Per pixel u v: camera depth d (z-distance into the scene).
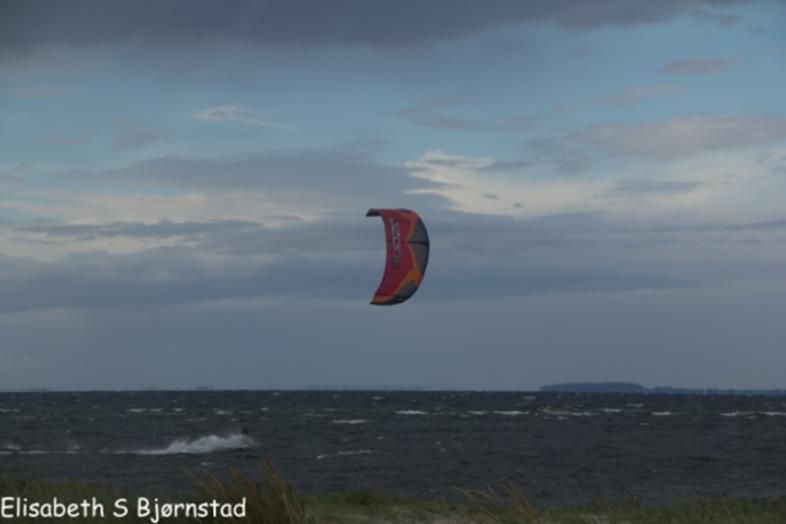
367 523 63.59
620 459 173.88
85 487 60.59
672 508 76.31
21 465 158.25
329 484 131.38
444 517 67.31
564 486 127.12
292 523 43.19
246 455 184.50
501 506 53.19
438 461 169.62
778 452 191.88
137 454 188.00
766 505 75.94
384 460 172.00
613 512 74.44
